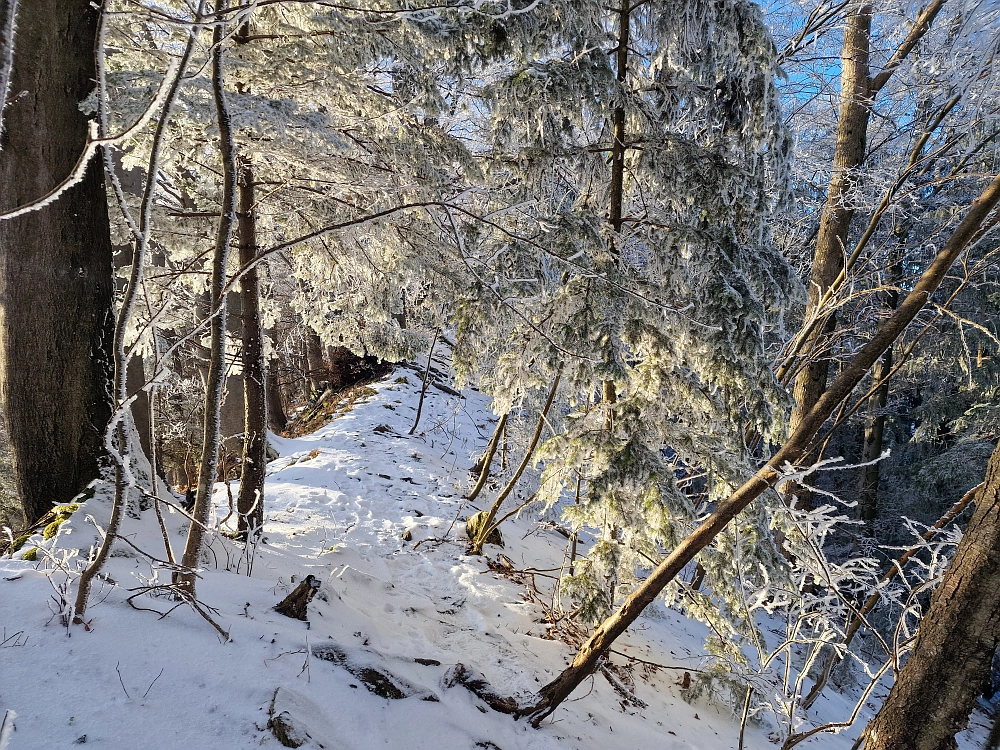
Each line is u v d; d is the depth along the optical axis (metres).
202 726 2.01
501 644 4.14
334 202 4.90
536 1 2.36
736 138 4.78
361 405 11.80
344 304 6.19
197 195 5.19
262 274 5.55
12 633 2.10
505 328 4.71
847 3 7.22
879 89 7.05
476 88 4.91
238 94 3.60
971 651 2.13
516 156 4.67
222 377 2.49
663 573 3.11
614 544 4.59
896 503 13.04
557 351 4.30
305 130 3.75
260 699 2.23
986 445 11.23
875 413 11.57
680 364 4.75
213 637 2.50
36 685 1.91
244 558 3.92
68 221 3.44
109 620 2.32
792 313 8.05
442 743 2.59
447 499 7.45
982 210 2.57
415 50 4.33
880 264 8.55
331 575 4.09
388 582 4.74
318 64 4.05
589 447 4.48
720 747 3.87
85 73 3.45
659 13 4.53
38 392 3.37
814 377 6.92
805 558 3.51
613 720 3.64
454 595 4.89
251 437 4.61
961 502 4.33
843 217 6.93
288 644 2.66
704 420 5.02
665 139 4.61
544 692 3.30
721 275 4.48
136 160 3.97
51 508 3.39
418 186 4.42
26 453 3.37
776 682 3.67
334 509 6.71
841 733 5.68
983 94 4.77
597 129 5.16
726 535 4.42
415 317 8.57
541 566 6.39
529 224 4.60
